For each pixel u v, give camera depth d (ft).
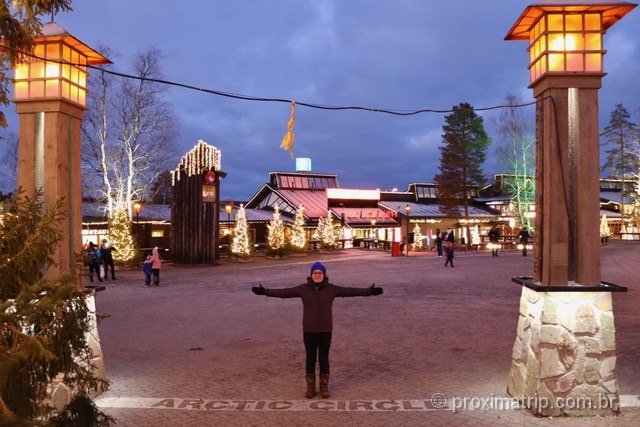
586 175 18.35
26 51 17.03
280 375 23.02
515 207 154.20
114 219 81.05
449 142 139.64
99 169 100.78
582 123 18.30
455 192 138.21
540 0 18.26
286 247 100.83
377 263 86.69
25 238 12.37
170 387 21.30
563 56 18.29
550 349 17.83
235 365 24.72
